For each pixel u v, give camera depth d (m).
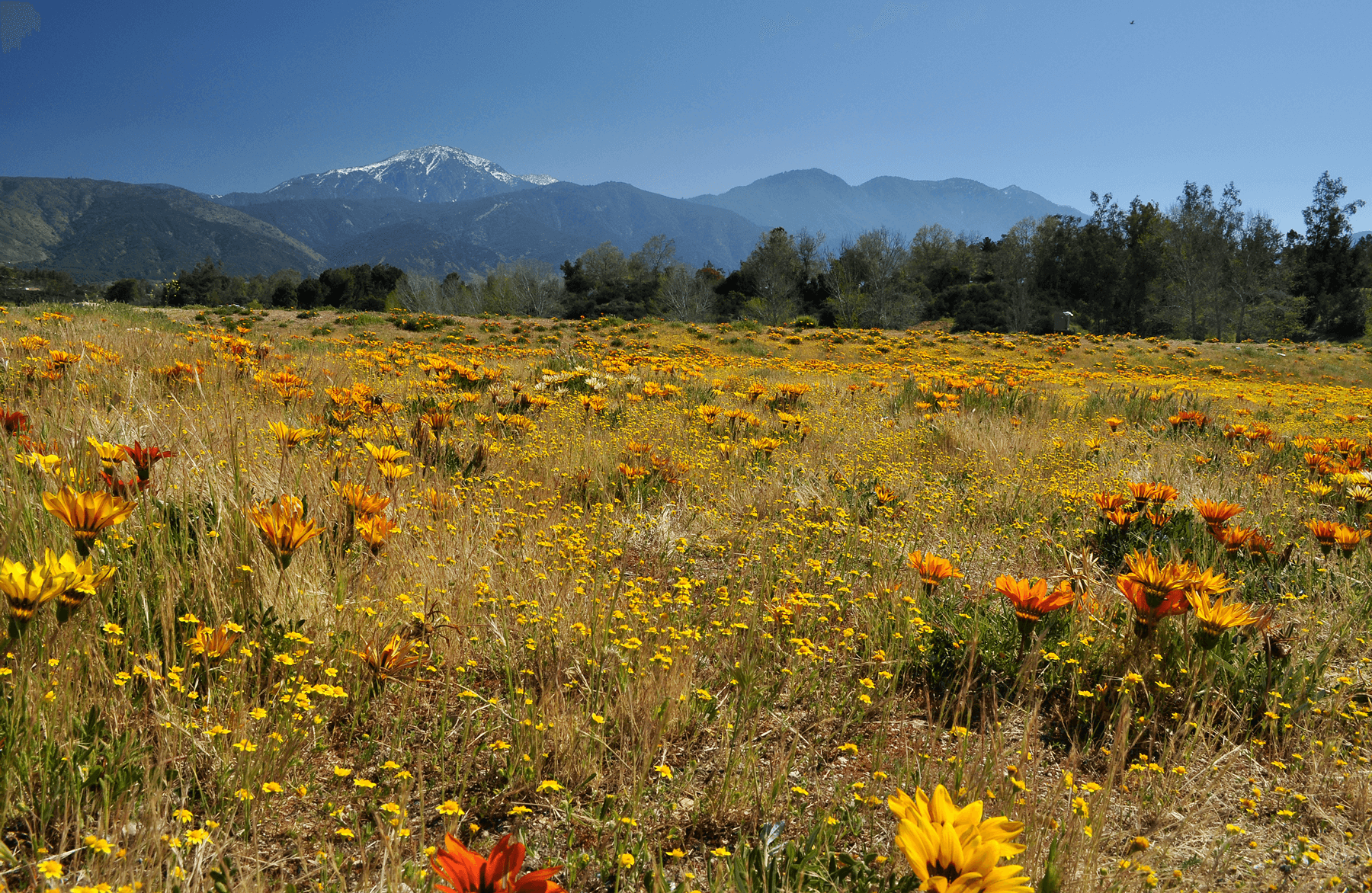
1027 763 2.27
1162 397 11.54
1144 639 2.74
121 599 2.41
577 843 1.89
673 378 11.90
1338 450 7.11
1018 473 5.96
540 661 2.65
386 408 6.19
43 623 2.12
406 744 2.22
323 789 1.98
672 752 2.34
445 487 4.39
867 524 4.69
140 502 2.79
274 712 2.07
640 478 4.93
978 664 2.86
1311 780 2.23
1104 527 4.39
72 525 1.89
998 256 81.25
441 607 2.74
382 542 2.93
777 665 2.81
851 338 33.44
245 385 7.04
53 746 1.80
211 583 2.46
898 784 2.10
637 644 2.46
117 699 2.06
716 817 2.01
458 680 2.56
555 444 5.96
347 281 82.44
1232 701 2.61
